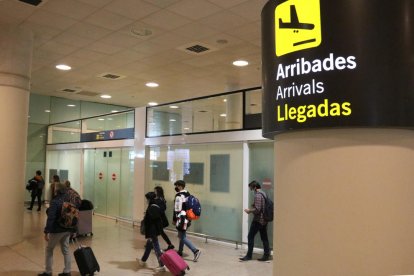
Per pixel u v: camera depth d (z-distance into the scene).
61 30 7.38
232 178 7.79
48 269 5.28
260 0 5.84
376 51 1.77
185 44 8.01
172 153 9.28
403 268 1.73
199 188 8.47
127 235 8.65
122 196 11.02
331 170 1.82
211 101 8.34
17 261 6.13
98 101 16.17
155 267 5.91
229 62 9.29
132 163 10.70
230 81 11.41
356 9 1.79
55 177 7.64
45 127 15.35
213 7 6.13
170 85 12.18
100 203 11.97
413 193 1.80
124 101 15.95
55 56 9.13
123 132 10.85
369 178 1.76
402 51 1.78
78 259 5.24
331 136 1.84
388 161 1.76
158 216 5.82
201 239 8.20
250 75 10.59
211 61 9.24
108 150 11.73
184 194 6.54
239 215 7.55
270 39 2.12
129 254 6.79
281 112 2.00
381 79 1.75
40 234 8.45
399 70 1.77
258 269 5.87
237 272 5.70
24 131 7.62
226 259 6.48
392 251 1.73
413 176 1.81
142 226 5.93
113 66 9.95
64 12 6.50
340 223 1.79
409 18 1.80
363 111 1.74
